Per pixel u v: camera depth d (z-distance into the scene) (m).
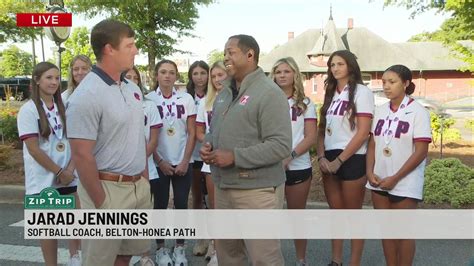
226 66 3.17
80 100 2.82
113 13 14.73
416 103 3.70
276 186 3.20
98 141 2.94
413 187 3.68
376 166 3.84
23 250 5.00
